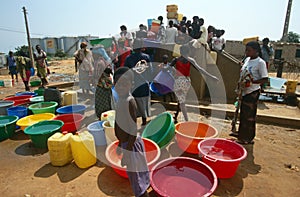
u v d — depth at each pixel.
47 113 4.33
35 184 2.64
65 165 3.04
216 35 6.66
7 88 8.45
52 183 2.66
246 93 3.32
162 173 2.59
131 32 4.86
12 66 9.20
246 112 3.40
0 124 3.87
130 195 2.45
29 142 3.76
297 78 10.25
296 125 4.33
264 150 3.41
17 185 2.63
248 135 3.50
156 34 5.79
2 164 3.08
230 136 3.89
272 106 5.71
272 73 12.54
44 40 38.69
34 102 5.23
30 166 3.03
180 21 7.79
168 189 2.35
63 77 11.09
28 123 3.97
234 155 2.90
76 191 2.52
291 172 2.86
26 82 7.64
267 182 2.66
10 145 3.65
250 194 2.46
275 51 16.42
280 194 2.46
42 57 7.68
